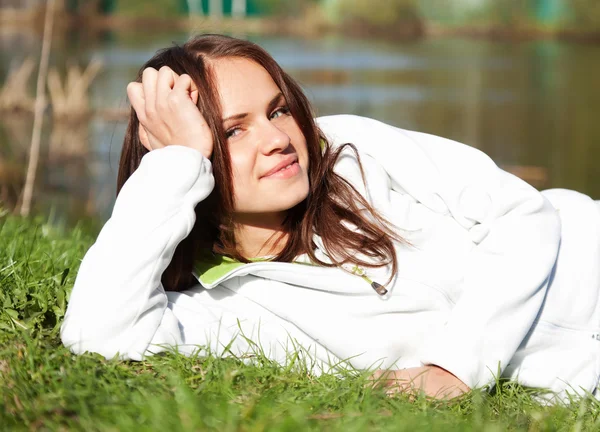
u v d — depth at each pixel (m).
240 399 2.35
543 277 2.73
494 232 2.80
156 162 2.67
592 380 2.87
